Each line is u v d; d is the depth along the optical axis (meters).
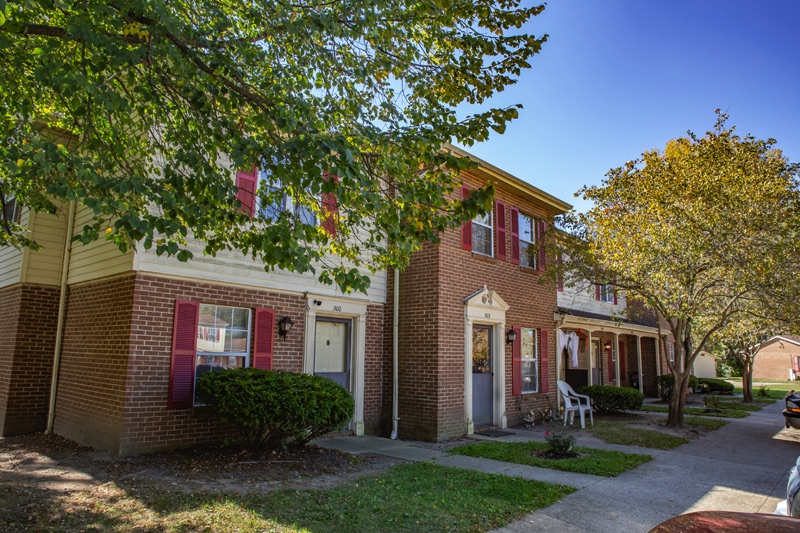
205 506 5.43
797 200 11.03
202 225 5.12
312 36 5.62
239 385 7.51
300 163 4.84
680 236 10.55
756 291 10.62
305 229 5.47
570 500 6.34
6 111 5.74
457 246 11.59
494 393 12.36
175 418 8.09
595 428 12.38
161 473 6.72
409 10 5.93
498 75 6.25
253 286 9.30
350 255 7.50
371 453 8.90
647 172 11.92
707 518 2.85
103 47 4.89
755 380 43.19
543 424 12.97
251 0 5.67
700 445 10.63
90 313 8.95
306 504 5.64
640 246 10.91
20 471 6.80
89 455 7.66
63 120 7.07
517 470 7.89
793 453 9.87
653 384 22.20
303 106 5.15
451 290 11.24
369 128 5.77
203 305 8.70
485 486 6.70
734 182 10.72
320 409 7.86
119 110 5.57
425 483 6.77
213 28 5.39
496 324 12.62
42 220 9.91
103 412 8.10
